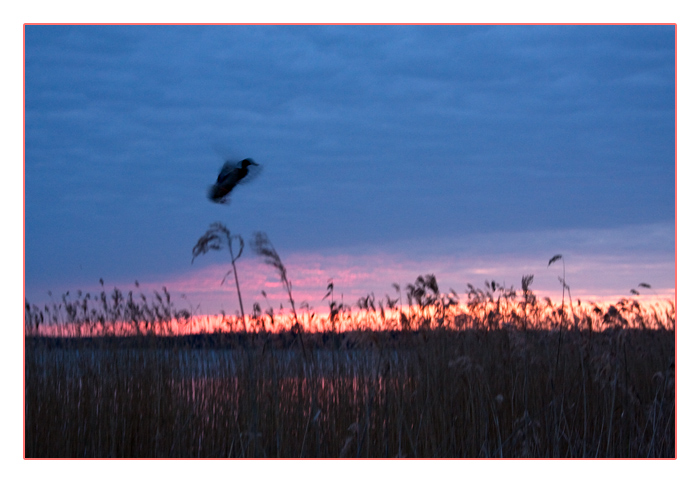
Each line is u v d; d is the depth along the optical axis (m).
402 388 5.14
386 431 4.98
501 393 5.27
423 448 4.95
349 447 4.91
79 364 6.08
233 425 5.32
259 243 4.88
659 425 5.05
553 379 5.32
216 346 6.21
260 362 5.35
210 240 4.72
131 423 5.47
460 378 5.21
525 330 5.42
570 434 5.07
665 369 5.49
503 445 4.96
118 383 5.66
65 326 6.64
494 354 5.48
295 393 5.29
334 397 5.20
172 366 5.84
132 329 6.38
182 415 5.45
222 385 5.63
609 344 5.25
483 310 5.88
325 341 5.48
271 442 5.11
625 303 5.29
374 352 5.00
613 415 5.20
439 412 5.11
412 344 5.30
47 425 5.41
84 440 5.41
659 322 6.02
